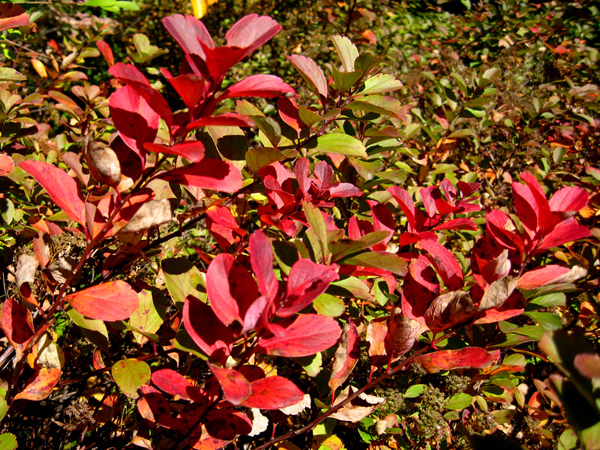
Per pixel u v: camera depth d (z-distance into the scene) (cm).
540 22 480
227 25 589
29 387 132
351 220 158
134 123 114
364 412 142
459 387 166
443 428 157
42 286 171
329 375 157
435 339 139
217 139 160
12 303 127
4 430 184
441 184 188
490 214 155
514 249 152
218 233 153
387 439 169
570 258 206
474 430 167
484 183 317
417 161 262
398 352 137
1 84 221
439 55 471
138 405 126
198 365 175
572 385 99
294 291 107
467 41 514
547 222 136
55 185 119
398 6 654
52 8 639
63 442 187
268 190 150
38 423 201
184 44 109
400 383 188
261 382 110
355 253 127
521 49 425
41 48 543
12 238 208
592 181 240
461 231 223
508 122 318
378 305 178
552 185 255
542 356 164
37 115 429
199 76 95
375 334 150
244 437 195
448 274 142
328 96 170
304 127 165
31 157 236
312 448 156
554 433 176
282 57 486
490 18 519
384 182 213
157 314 153
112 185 112
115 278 182
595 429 97
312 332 112
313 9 537
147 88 97
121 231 118
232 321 109
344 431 197
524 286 141
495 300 125
